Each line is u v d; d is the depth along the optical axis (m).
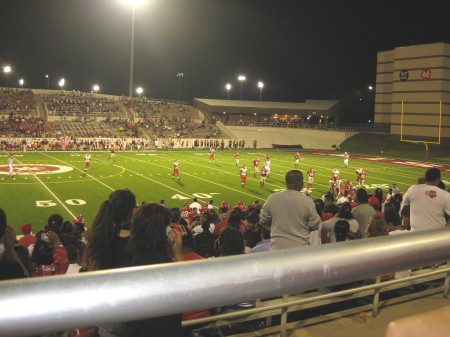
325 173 33.69
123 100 63.53
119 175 29.58
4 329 0.65
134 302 0.73
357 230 6.86
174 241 3.40
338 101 71.62
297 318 4.14
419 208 4.82
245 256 0.83
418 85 52.91
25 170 30.36
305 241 4.16
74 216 18.70
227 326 3.81
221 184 27.33
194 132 56.78
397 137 55.09
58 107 56.00
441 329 0.60
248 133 58.69
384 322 3.19
